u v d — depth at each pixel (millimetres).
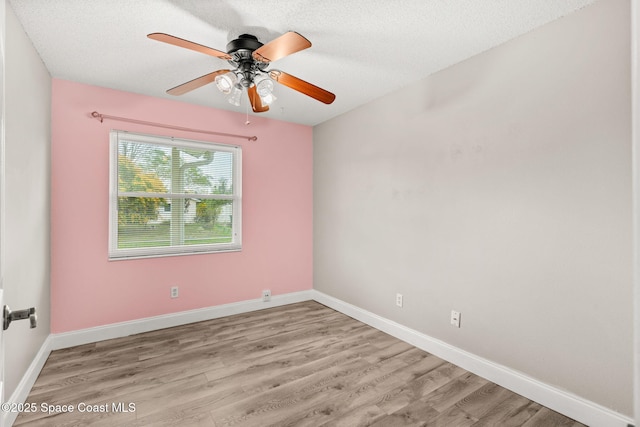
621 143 1617
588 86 1724
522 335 2016
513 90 2049
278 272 3834
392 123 2945
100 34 2012
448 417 1797
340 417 1793
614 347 1646
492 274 2174
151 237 3070
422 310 2674
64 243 2654
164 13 1811
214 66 2447
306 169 4047
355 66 2457
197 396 1982
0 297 773
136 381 2146
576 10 1766
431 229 2594
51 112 2592
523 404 1916
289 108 3408
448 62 2387
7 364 1684
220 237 3461
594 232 1711
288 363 2406
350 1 1713
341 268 3617
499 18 1854
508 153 2076
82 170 2729
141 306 2998
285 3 1731
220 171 3451
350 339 2855
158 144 3096
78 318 2717
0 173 802
